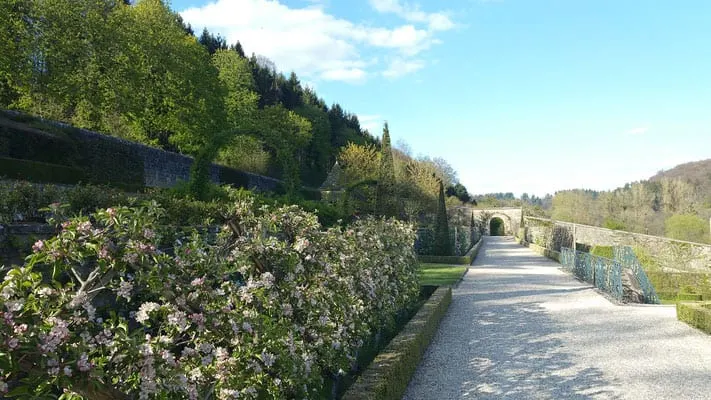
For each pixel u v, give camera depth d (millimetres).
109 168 18094
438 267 20047
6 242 3529
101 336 2424
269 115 41812
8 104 22000
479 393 5406
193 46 28266
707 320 8188
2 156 13016
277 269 4359
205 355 3137
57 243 2469
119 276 3021
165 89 24609
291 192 12055
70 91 18172
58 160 15750
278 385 3572
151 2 28328
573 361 6605
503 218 67688
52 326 2141
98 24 18766
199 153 9484
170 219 5340
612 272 12250
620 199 56969
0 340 1909
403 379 5430
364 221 10625
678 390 5438
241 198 5000
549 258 26094
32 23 17125
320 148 60000
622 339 7844
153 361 2393
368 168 39312
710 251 22500
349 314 5324
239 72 41969
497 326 8836
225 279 4246
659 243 23828
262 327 3357
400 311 9633
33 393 2115
